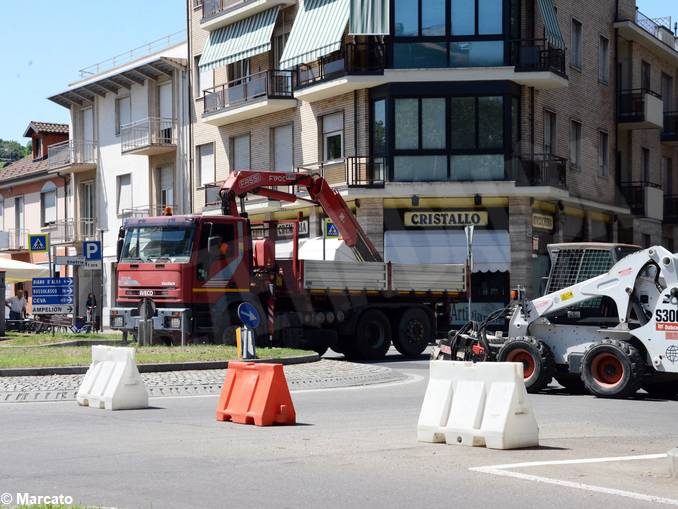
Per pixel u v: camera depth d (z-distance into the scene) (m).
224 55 48.06
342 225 32.12
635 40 51.25
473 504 8.73
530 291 40.06
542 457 11.23
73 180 62.34
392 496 9.04
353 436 12.93
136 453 11.48
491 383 12.12
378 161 41.41
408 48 40.75
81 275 60.78
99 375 16.72
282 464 10.73
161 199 55.25
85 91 60.12
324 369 23.05
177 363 22.25
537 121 42.06
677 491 9.35
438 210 40.47
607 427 14.16
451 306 32.12
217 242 27.41
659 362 18.08
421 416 12.49
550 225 42.41
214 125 50.41
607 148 48.88
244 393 14.50
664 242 56.22
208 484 9.59
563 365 19.56
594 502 8.84
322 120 44.34
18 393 18.28
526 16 41.59
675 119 55.44
